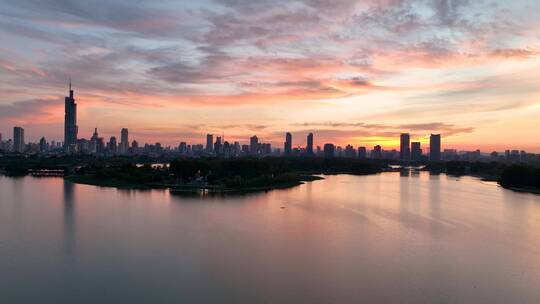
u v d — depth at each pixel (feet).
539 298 255.29
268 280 278.26
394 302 246.68
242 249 350.43
